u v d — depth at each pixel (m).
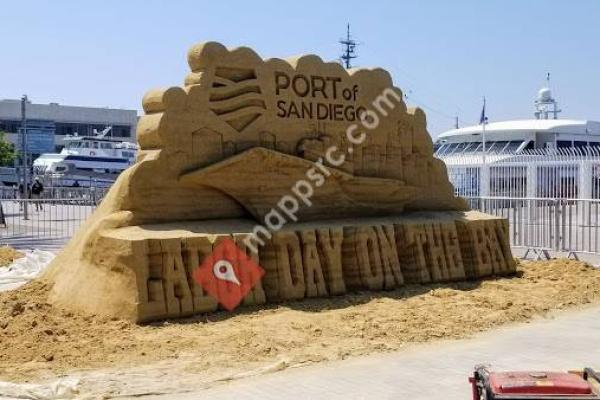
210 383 7.23
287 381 7.35
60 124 71.00
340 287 11.12
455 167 25.03
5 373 7.43
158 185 10.40
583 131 41.78
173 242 9.62
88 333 8.84
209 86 10.83
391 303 10.70
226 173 10.84
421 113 13.56
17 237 22.25
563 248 16.50
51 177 45.78
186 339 8.57
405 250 12.17
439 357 8.29
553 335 9.36
